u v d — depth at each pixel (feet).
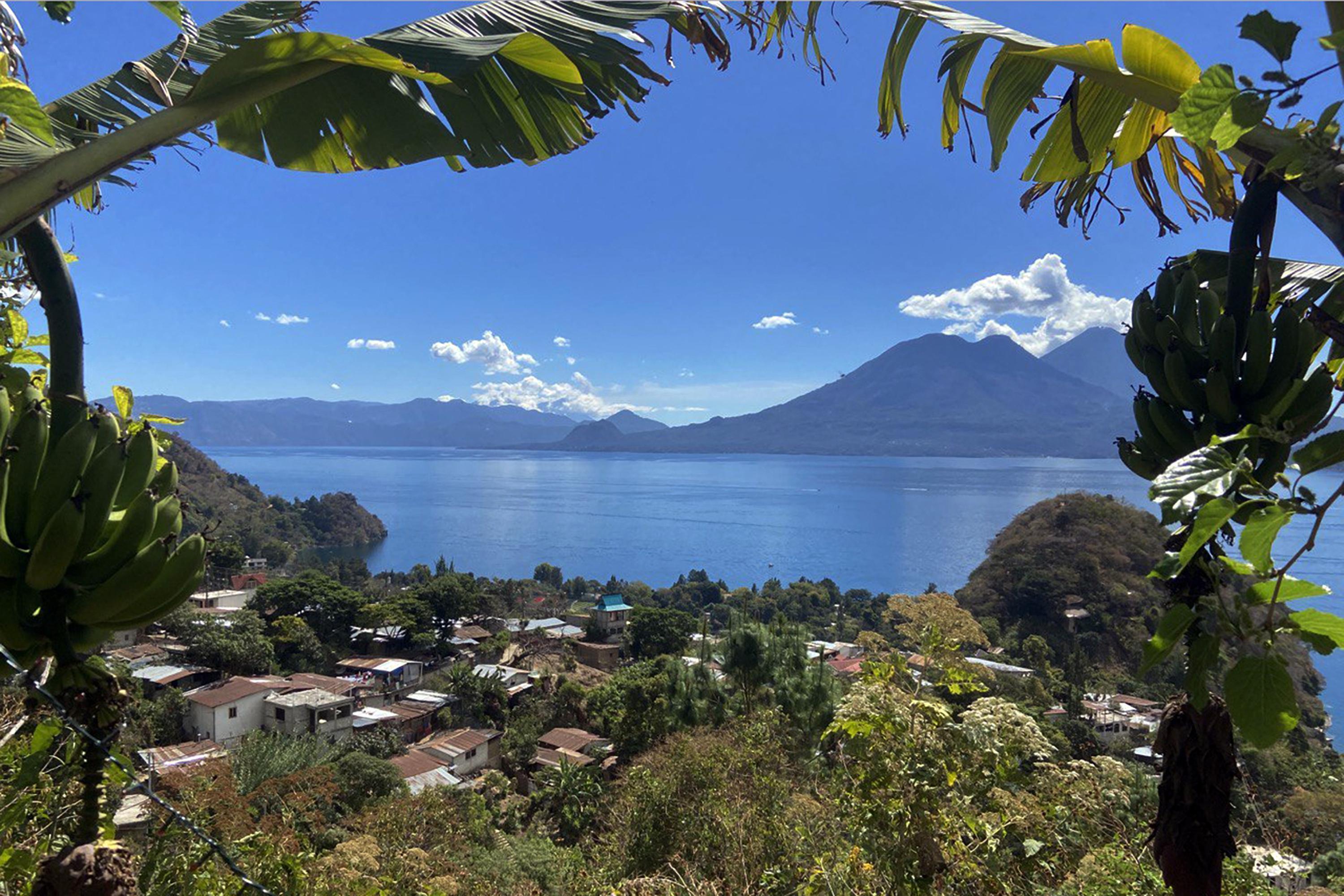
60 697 3.95
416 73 4.89
